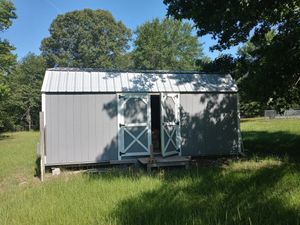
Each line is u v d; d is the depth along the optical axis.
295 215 4.42
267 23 11.17
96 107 11.52
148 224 4.44
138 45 53.22
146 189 6.24
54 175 10.10
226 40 12.42
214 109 12.85
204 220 4.43
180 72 13.52
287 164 7.98
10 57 27.66
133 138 11.80
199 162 11.82
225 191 5.93
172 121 12.12
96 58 53.91
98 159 11.43
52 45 55.75
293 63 10.38
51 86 11.19
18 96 39.88
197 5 10.10
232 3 9.30
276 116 39.66
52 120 11.05
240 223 4.29
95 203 5.38
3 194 7.27
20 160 13.38
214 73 13.80
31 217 4.87
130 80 12.36
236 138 13.07
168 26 52.69
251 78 11.18
